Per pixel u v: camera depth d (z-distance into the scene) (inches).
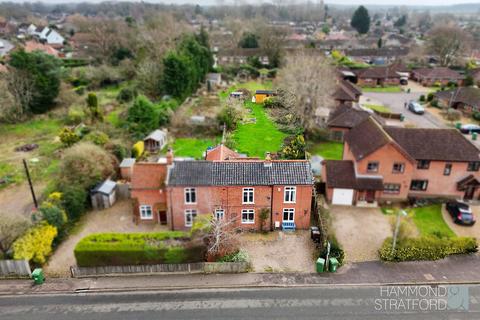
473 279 1295.5
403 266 1362.0
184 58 3353.8
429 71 4407.0
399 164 1732.3
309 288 1250.0
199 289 1246.9
